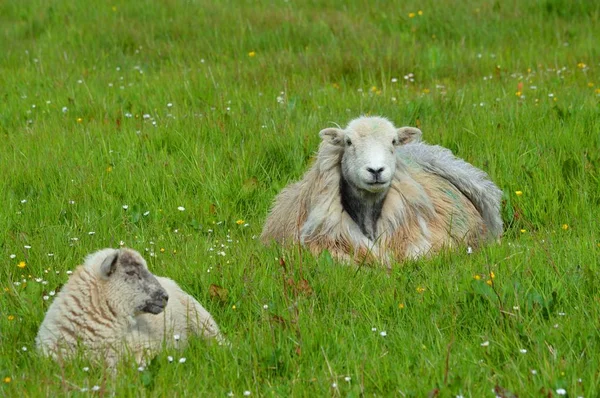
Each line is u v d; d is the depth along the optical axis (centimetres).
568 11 6191
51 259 2952
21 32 6228
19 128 4309
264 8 6494
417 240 3133
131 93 4725
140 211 3394
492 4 6359
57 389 2058
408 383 2056
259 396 2070
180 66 5269
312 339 2289
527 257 2766
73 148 3941
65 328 2272
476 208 3419
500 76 4906
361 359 2200
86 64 5525
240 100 4519
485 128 3947
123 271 2291
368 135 3075
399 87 4822
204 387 2080
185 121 4184
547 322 2356
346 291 2641
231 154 3794
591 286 2548
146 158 3778
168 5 6562
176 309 2462
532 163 3609
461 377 2053
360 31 5866
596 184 3403
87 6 6644
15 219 3325
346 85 4894
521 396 1980
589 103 4162
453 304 2473
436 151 3478
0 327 2462
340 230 3108
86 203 3459
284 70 5078
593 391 1983
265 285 2686
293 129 4006
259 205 3525
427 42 5716
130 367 2164
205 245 3028
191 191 3603
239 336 2372
